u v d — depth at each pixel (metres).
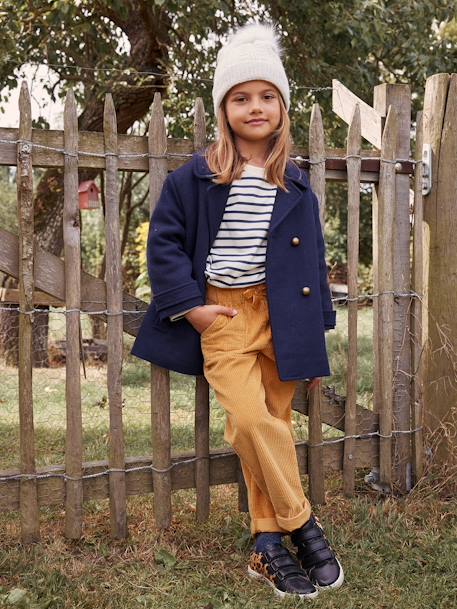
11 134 2.27
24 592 2.04
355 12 5.49
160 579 2.21
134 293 9.38
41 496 2.42
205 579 2.22
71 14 4.91
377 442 2.87
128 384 5.19
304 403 2.73
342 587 2.16
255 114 2.19
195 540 2.49
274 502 2.18
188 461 2.58
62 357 6.76
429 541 2.42
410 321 2.87
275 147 2.22
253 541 2.46
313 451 2.72
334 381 5.11
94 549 2.41
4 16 5.04
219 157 2.21
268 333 2.21
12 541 2.44
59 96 6.57
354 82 6.03
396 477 2.89
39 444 3.65
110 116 2.35
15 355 6.36
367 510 2.65
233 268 2.17
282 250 2.20
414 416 2.88
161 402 2.49
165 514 2.54
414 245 2.83
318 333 2.23
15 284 6.86
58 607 2.02
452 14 6.12
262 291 2.20
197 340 2.26
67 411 2.41
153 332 2.30
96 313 2.42
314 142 2.60
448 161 2.81
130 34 6.07
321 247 2.37
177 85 5.57
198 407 2.55
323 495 2.76
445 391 2.88
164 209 2.21
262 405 2.13
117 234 2.40
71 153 2.31
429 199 2.85
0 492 2.38
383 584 2.17
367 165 2.72
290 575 2.13
